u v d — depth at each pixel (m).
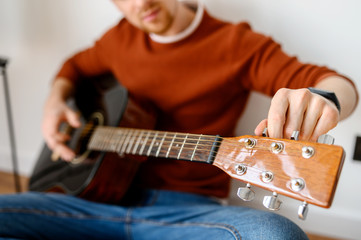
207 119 1.10
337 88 0.70
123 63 1.22
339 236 1.27
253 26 1.25
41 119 1.75
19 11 1.65
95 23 1.50
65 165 1.18
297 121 0.55
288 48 1.22
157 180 1.07
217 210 0.85
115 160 1.01
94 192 1.03
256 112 1.26
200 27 1.09
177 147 0.70
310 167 0.49
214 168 1.04
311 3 1.16
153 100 1.15
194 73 1.08
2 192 1.65
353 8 1.11
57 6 1.56
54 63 1.64
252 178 0.54
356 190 1.22
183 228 0.85
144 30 1.10
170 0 1.04
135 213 0.95
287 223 0.68
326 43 1.17
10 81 1.76
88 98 1.28
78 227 0.98
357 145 1.18
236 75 1.02
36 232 0.95
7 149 1.86
